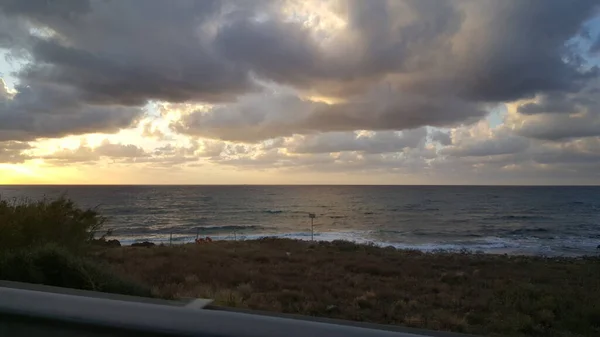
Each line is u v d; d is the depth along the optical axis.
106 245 27.00
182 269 16.27
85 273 7.33
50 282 7.17
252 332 1.99
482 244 45.75
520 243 46.72
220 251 24.77
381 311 11.07
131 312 2.26
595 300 12.62
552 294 13.57
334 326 1.98
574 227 66.56
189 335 2.05
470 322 10.55
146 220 74.75
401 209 108.12
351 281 15.70
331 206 117.81
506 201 142.75
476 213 95.81
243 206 114.31
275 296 11.94
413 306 11.80
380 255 27.45
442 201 142.38
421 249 38.47
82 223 12.42
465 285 16.09
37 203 12.05
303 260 22.42
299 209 106.44
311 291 13.28
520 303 12.28
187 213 90.50
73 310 2.33
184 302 5.68
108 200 125.62
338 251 28.92
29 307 2.42
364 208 111.25
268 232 58.81
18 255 7.33
